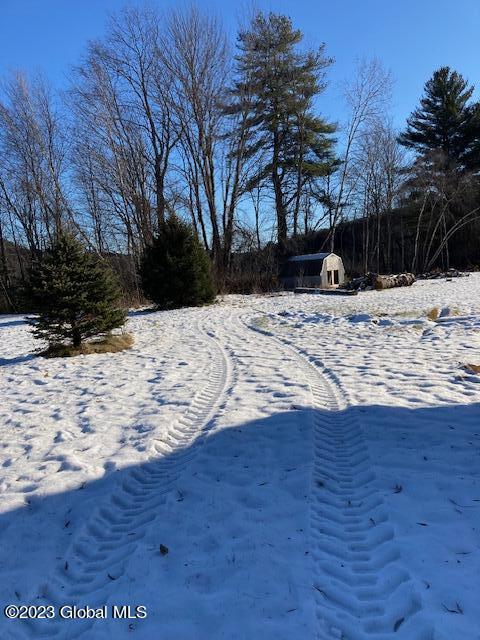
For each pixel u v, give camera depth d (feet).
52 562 11.26
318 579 9.92
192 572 10.42
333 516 12.35
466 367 24.56
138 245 100.58
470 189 137.69
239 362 31.04
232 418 19.52
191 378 27.27
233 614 9.09
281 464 15.37
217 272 98.43
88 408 22.52
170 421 19.74
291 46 114.42
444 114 147.13
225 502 13.25
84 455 16.97
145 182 99.96
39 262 37.35
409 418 18.30
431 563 10.15
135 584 10.18
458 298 59.36
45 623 9.36
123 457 16.47
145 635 8.77
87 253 38.37
